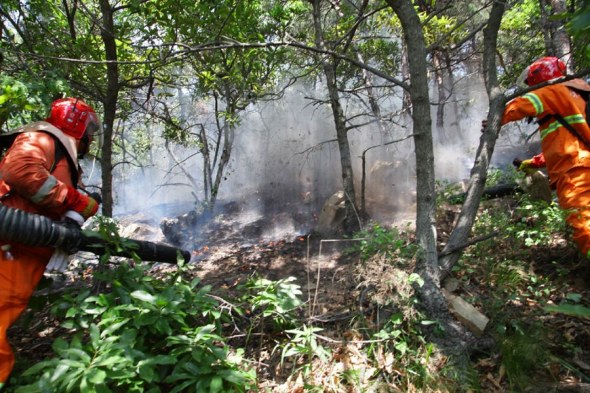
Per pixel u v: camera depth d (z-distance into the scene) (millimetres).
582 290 3045
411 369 2529
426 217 3021
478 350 2664
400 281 2846
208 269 4492
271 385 2596
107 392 1897
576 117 3020
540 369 2496
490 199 4637
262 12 4980
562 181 3062
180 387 2096
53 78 2846
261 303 2783
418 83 3029
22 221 2234
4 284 2271
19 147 2322
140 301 2480
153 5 3789
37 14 4051
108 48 3783
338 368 2607
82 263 4156
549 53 4918
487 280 3223
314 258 4277
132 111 5582
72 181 2568
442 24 5891
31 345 3102
